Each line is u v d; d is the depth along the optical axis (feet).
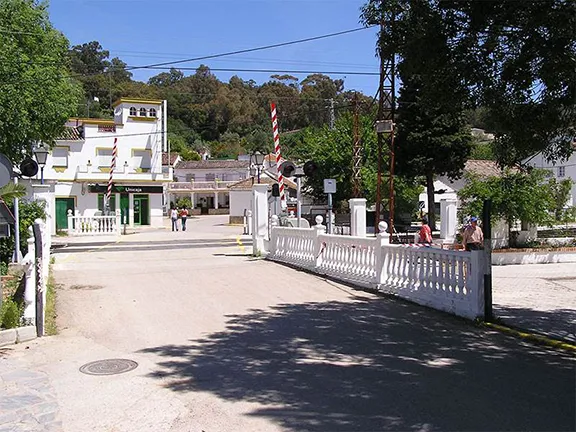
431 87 27.27
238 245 85.05
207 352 24.18
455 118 30.55
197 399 18.42
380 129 57.11
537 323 29.58
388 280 38.34
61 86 74.54
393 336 26.99
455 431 15.53
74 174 139.03
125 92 307.37
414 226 112.78
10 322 26.86
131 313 32.37
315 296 37.93
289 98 328.08
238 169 253.24
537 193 64.44
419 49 25.46
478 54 25.07
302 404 17.80
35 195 58.95
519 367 21.79
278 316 31.58
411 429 15.71
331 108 170.81
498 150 29.71
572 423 16.02
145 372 21.38
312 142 147.54
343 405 17.66
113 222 108.17
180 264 56.65
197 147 321.52
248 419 16.65
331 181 60.23
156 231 127.75
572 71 22.56
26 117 64.95
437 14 25.00
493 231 65.72
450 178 108.37
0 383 20.20
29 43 70.38
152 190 145.38
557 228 69.46
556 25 22.04
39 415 17.20
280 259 56.24
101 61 325.21
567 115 24.94
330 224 60.03
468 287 30.50
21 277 43.80
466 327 28.89
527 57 23.59
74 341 26.16
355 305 34.81
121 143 144.46
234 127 369.09
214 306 34.47
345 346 25.14
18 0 69.77
